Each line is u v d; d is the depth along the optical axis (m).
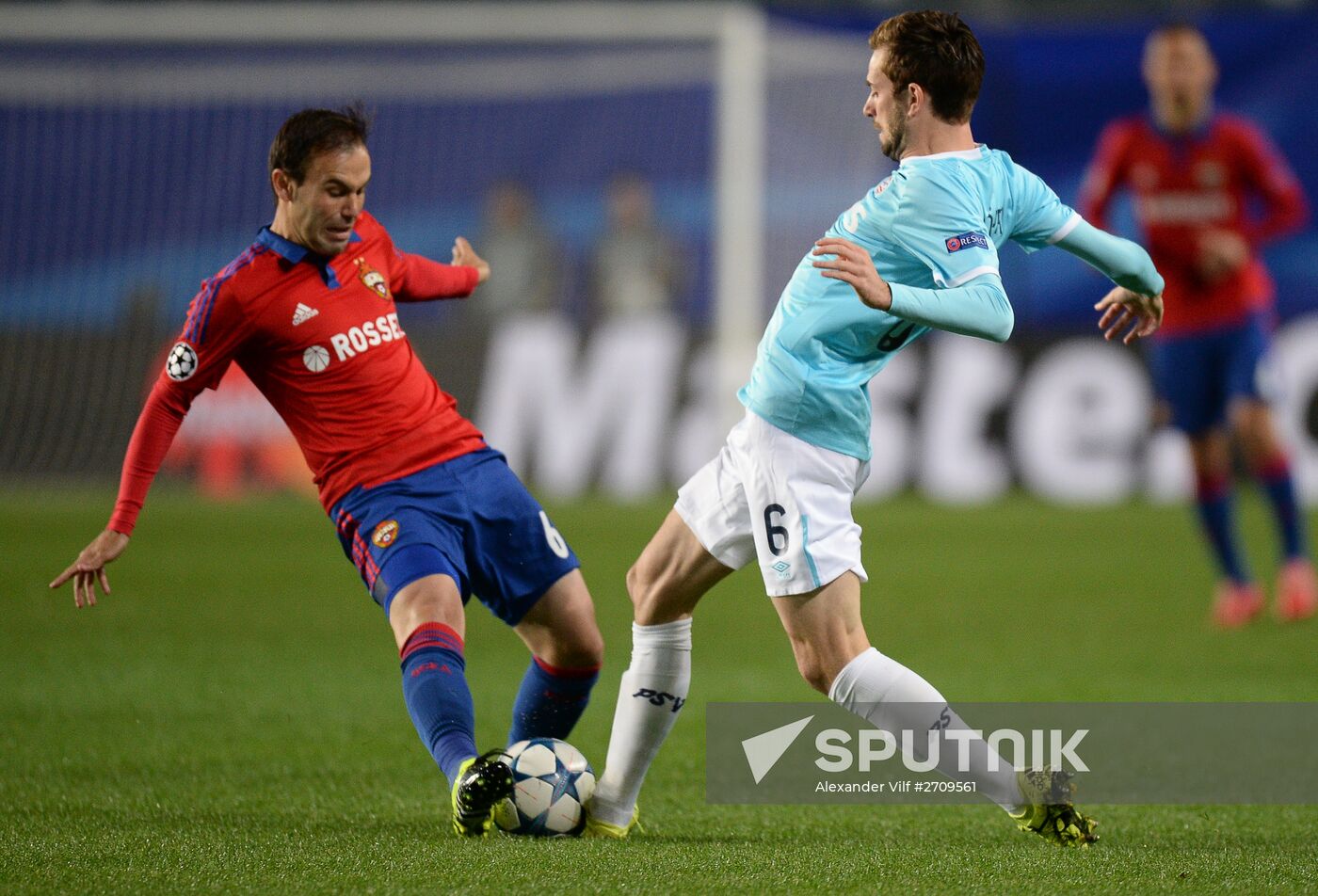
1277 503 30.66
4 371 57.34
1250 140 31.73
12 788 16.09
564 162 64.62
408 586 13.74
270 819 14.43
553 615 14.72
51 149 64.56
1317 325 52.47
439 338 56.84
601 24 56.84
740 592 35.59
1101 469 53.47
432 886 11.32
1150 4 67.38
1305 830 14.23
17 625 29.41
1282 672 24.44
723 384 54.53
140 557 39.44
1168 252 31.56
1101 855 12.63
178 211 64.62
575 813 13.79
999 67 56.19
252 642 27.72
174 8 57.72
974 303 12.17
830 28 59.84
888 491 54.12
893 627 29.52
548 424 55.59
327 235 14.11
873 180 60.47
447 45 65.00
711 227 63.41
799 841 13.59
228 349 14.13
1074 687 23.05
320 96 65.81
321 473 14.59
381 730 19.77
